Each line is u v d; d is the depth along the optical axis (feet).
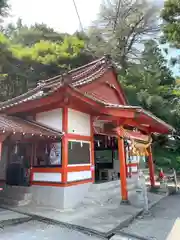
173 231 19.21
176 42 68.23
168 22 67.62
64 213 23.18
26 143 30.07
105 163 42.32
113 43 97.96
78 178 27.50
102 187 30.86
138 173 42.47
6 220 20.49
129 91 83.51
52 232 18.21
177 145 86.28
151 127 40.32
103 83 37.81
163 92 87.35
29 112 30.68
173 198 36.04
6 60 69.92
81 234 17.98
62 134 26.27
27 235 17.34
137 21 101.35
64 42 83.10
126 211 24.49
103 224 19.74
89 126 30.91
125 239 17.43
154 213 25.84
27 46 89.25
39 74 78.69
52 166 26.71
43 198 26.63
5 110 30.04
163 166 78.54
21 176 29.45
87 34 99.71
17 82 78.84
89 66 43.14
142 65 93.81
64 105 26.66
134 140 34.04
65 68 76.43
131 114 27.71
